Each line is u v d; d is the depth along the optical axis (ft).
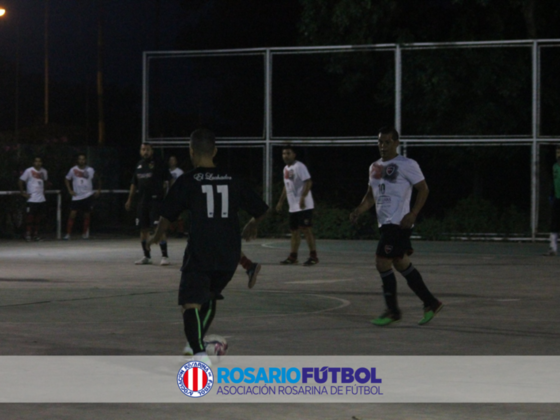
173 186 22.50
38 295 37.76
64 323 29.99
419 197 29.60
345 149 80.07
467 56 75.41
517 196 83.35
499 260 55.93
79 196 75.25
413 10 83.61
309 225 51.93
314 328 29.17
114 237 77.97
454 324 30.14
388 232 29.58
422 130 79.41
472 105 78.23
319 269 50.14
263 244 68.85
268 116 73.41
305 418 18.10
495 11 79.25
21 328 28.91
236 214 22.65
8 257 57.98
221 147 74.13
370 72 82.69
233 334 27.91
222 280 22.91
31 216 73.05
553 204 59.06
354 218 31.45
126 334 27.73
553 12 79.56
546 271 49.06
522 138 69.15
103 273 47.67
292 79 89.40
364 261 55.26
